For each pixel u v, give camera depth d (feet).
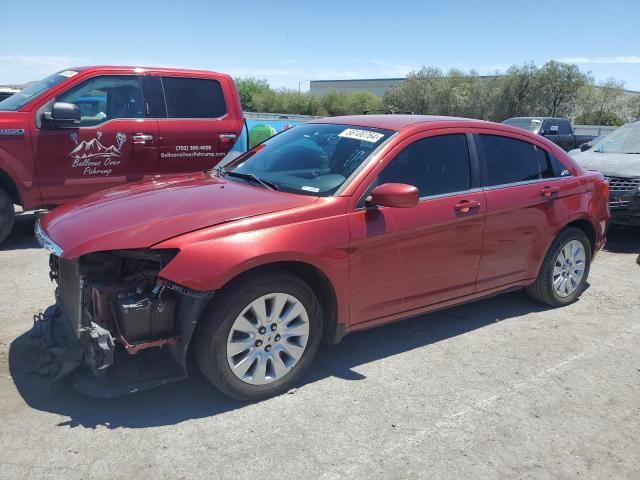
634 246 26.23
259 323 11.21
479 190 14.60
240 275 10.97
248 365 11.21
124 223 11.01
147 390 11.81
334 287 11.99
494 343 14.84
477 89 154.61
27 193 22.03
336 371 13.01
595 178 18.02
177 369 11.39
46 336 12.44
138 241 10.44
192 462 9.62
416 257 13.25
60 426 10.44
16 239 24.26
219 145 25.73
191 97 25.16
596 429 11.07
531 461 10.03
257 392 11.44
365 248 12.28
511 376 13.07
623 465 10.03
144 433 10.36
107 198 12.82
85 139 22.63
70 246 10.57
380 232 12.44
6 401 11.13
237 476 9.33
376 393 12.08
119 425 10.56
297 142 15.03
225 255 10.51
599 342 15.11
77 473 9.23
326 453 10.01
